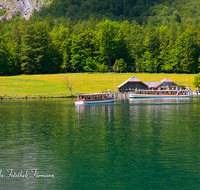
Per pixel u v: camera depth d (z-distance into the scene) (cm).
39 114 6531
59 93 13700
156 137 3744
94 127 4606
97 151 3084
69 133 4097
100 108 7962
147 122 5097
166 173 2411
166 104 9181
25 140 3644
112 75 18625
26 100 11281
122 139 3644
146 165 2611
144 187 2153
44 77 17500
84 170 2503
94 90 14788
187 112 6688
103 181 2267
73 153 3012
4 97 12119
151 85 14875
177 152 3008
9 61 19325
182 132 4078
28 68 19625
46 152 3059
